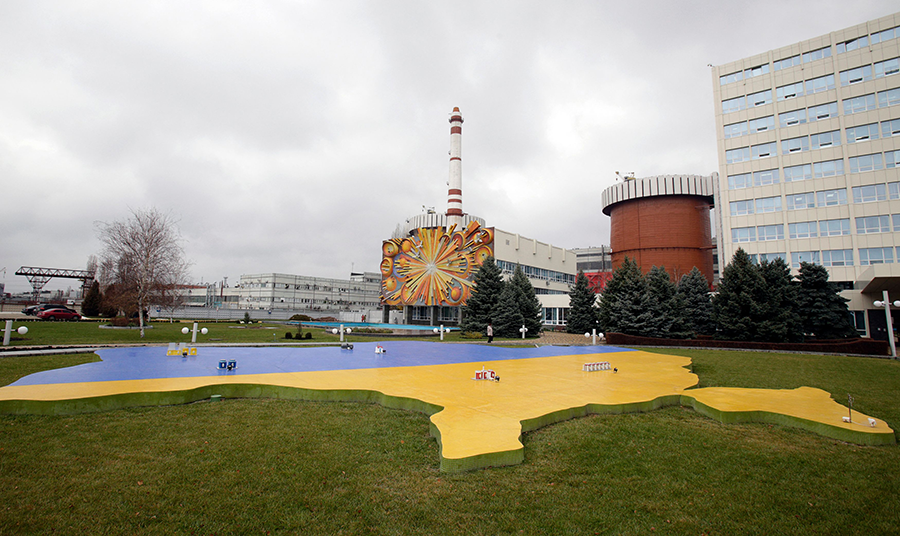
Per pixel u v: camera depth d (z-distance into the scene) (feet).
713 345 102.22
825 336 104.88
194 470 22.08
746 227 153.38
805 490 21.20
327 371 48.78
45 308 147.95
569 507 18.97
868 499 20.29
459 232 160.04
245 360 56.90
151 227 106.42
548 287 207.62
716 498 20.16
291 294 315.78
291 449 25.34
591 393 39.24
